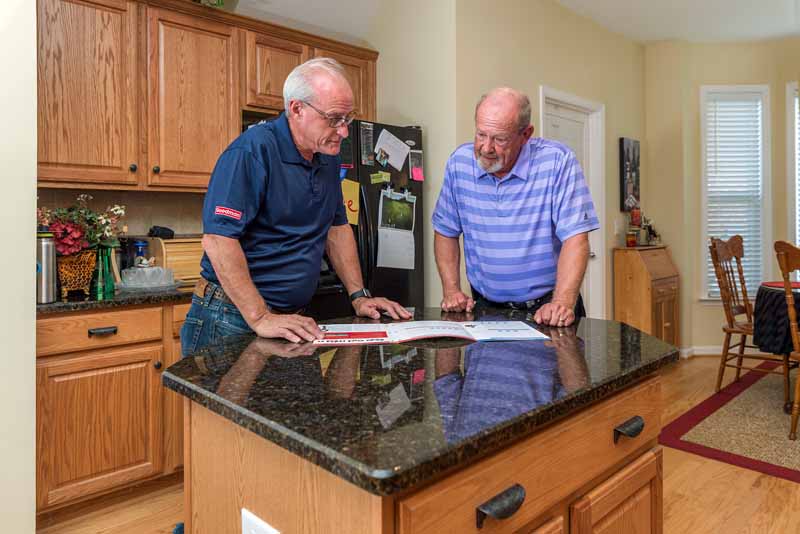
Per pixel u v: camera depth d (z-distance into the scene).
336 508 0.69
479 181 1.76
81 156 2.36
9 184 1.87
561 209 1.67
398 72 3.41
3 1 1.84
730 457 2.67
